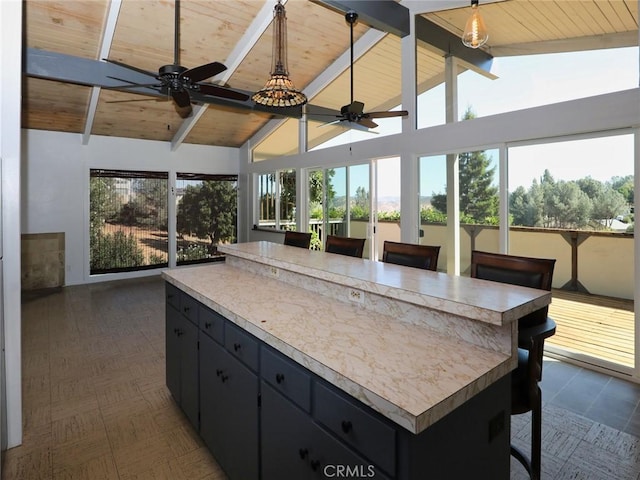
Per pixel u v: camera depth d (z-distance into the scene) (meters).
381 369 1.11
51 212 6.08
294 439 1.32
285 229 7.13
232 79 5.49
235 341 1.70
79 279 6.37
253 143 7.77
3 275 2.07
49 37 3.93
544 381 2.96
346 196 5.81
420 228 4.69
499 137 3.80
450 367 1.13
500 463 1.22
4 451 2.08
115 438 2.21
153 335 3.94
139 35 4.14
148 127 6.49
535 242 4.52
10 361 2.11
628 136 3.03
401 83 4.78
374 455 1.00
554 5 3.37
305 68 5.62
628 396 2.71
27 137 5.84
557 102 3.38
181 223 7.52
